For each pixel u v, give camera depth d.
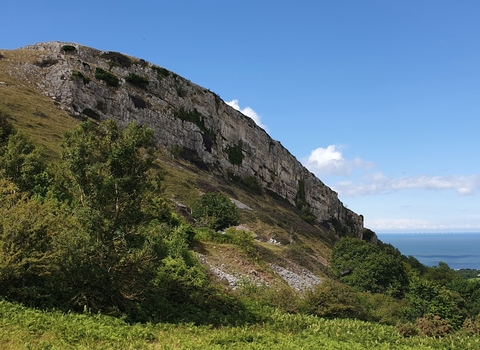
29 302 13.68
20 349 10.33
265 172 100.38
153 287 18.89
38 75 67.25
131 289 15.89
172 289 19.27
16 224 13.93
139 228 16.14
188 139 81.00
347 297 26.22
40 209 15.46
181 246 25.77
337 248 48.09
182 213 45.84
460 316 31.97
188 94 87.69
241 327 17.45
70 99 63.47
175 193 54.47
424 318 25.09
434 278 64.06
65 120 57.91
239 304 20.94
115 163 15.70
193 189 59.22
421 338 20.41
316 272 40.56
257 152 99.88
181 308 18.25
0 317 12.01
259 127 105.06
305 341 16.31
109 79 72.69
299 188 111.56
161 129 75.31
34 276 14.61
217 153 87.69
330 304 24.80
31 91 62.28
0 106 50.50
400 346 18.09
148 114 74.19
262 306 23.06
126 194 15.61
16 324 11.77
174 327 15.53
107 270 15.20
